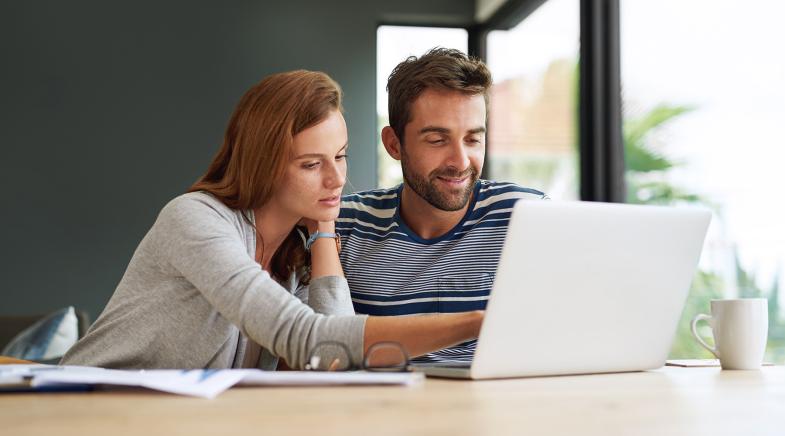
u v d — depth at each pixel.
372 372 1.19
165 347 1.48
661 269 1.37
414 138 1.89
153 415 0.81
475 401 0.94
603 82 3.85
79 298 4.81
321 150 1.51
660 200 3.35
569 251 1.25
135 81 4.90
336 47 5.03
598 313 1.32
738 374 1.38
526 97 4.47
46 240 4.80
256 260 1.61
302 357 1.28
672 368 1.53
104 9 4.89
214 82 4.95
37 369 1.15
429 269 1.94
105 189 4.86
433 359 1.90
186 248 1.41
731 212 2.85
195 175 4.92
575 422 0.80
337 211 1.56
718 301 1.51
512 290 1.21
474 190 2.01
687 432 0.77
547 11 4.27
